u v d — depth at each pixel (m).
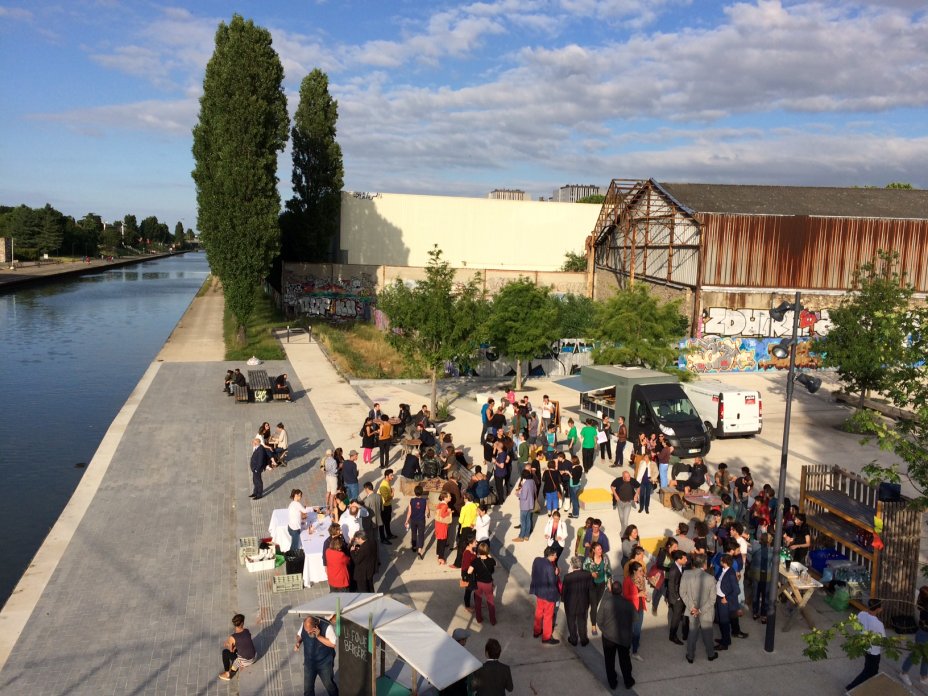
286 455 20.25
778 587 11.66
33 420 26.00
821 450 22.33
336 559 11.27
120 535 14.45
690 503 15.77
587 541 11.88
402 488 17.34
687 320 37.81
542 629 10.77
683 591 10.34
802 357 36.47
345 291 55.66
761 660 10.48
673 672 10.09
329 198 55.59
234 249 38.84
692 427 20.48
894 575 11.57
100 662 9.95
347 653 8.52
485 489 15.02
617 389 22.17
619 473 19.42
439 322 24.36
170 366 33.88
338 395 28.59
